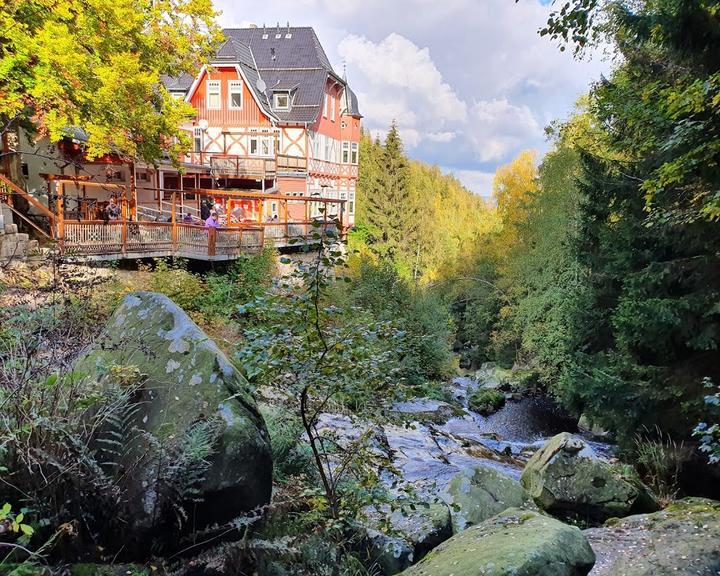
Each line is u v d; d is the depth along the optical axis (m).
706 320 7.46
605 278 11.15
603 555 4.86
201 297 11.84
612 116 9.34
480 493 6.14
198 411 2.88
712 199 5.68
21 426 2.38
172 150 14.38
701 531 5.00
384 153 54.56
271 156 28.84
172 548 2.70
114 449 2.79
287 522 3.24
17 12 10.91
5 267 3.57
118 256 13.69
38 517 2.38
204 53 14.83
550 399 20.14
